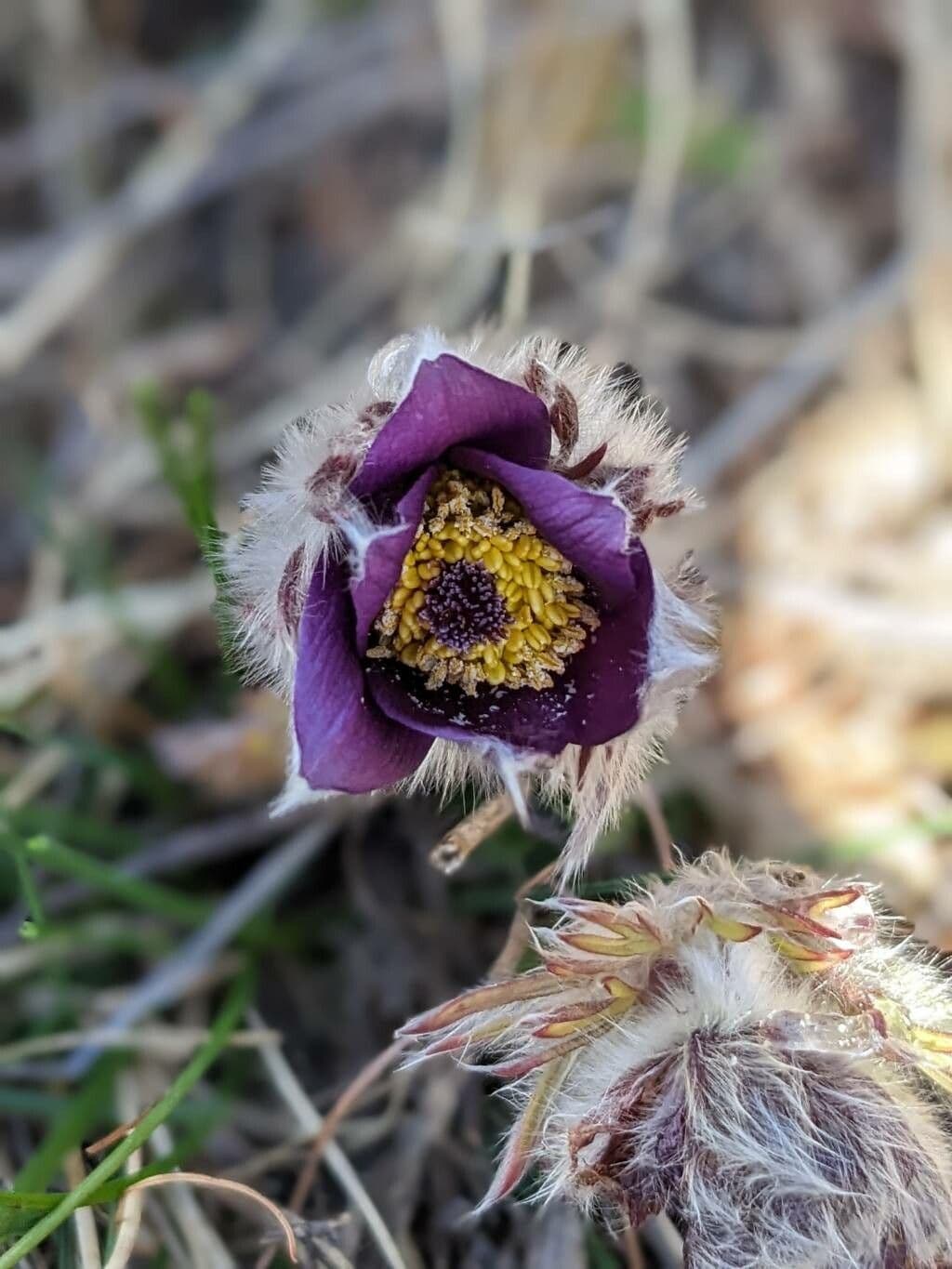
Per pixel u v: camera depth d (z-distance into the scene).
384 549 0.09
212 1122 0.13
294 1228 0.12
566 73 0.20
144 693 0.17
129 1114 0.13
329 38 0.21
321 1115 0.13
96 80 0.21
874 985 0.10
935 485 0.17
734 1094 0.10
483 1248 0.12
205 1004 0.14
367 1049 0.14
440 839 0.14
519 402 0.10
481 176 0.20
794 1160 0.09
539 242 0.16
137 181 0.20
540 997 0.10
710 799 0.15
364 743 0.10
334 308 0.20
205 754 0.15
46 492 0.18
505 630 0.10
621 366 0.11
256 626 0.10
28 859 0.14
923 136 0.19
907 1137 0.10
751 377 0.19
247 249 0.21
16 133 0.21
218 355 0.20
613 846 0.13
